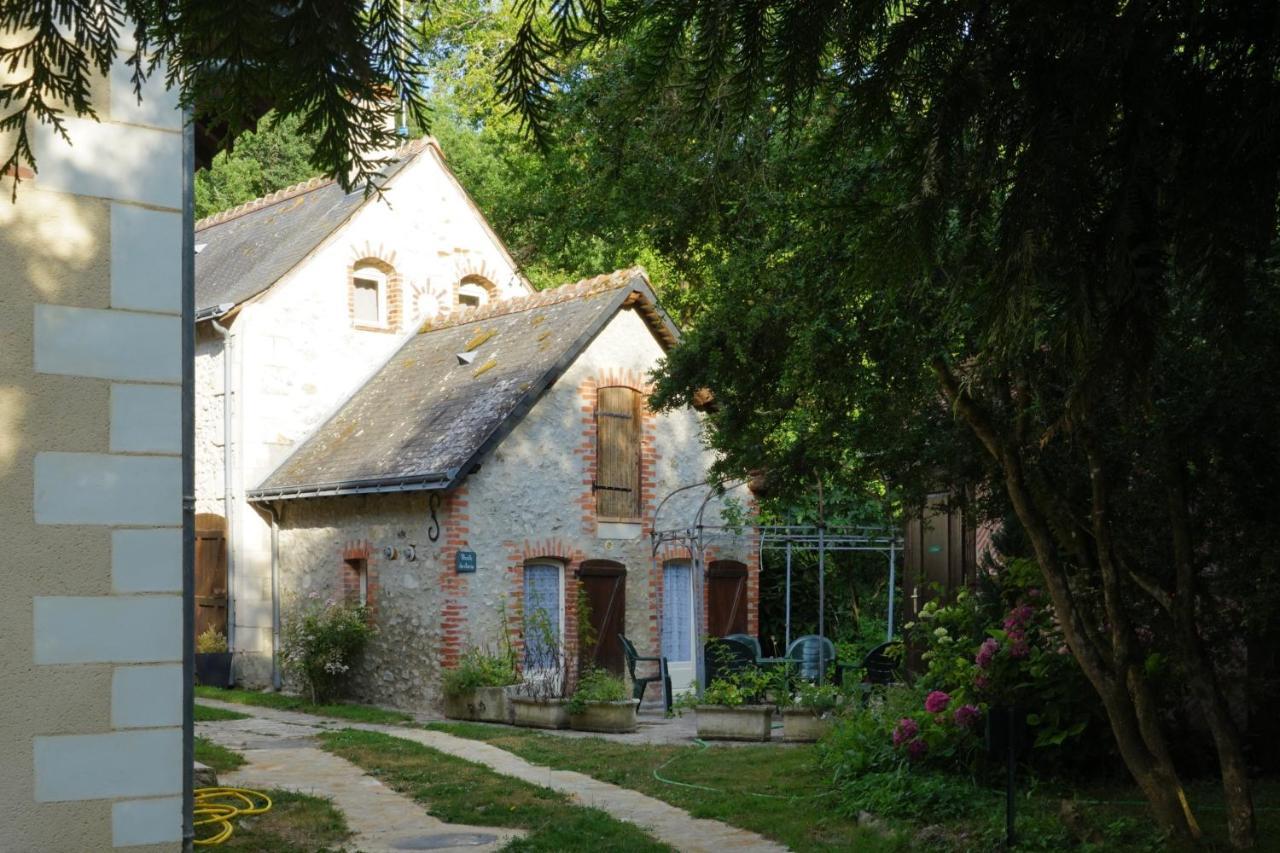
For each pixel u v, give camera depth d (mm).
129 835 5434
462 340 20719
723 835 9008
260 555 20578
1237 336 3322
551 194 10953
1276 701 10062
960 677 10227
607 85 7793
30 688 5266
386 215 21734
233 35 2725
